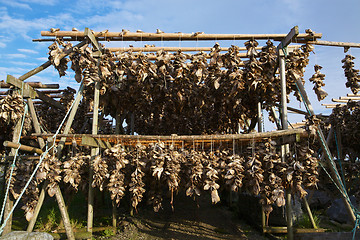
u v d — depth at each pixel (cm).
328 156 486
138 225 611
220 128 761
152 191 487
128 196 751
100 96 579
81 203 770
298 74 538
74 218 611
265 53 529
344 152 841
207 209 781
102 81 546
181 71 534
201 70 529
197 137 450
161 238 540
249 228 618
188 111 663
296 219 584
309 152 440
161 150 438
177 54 538
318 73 510
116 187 455
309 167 434
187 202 864
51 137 463
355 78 564
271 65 528
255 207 630
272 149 450
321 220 689
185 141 488
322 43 534
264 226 569
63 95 718
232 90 515
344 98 783
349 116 730
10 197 488
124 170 494
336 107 752
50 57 525
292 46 612
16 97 504
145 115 715
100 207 758
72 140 499
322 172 738
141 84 564
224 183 466
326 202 794
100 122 611
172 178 424
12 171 470
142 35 538
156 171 424
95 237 529
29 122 628
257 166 423
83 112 827
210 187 420
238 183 415
